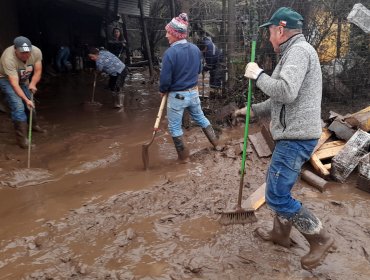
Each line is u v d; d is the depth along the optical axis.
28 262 3.50
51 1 14.65
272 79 2.90
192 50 5.45
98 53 9.03
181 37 5.36
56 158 6.10
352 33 7.55
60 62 14.84
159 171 5.43
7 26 10.12
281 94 2.82
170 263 3.43
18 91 5.97
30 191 4.97
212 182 4.95
